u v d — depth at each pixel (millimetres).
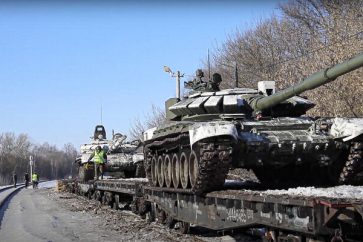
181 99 16031
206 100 13531
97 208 23953
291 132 11945
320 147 11758
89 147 32844
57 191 44938
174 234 14188
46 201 31328
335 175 12664
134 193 18766
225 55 41812
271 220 8570
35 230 16859
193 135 11133
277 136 11688
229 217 10328
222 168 11250
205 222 11781
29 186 70438
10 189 57281
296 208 7820
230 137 11023
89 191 29906
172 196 14336
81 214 21719
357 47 24859
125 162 29359
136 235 14617
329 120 12102
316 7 36156
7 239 15250
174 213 14242
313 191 9094
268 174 14328
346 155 12141
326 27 31000
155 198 16172
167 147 14250
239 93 13805
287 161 12164
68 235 15328
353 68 9805
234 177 20312
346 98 24078
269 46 38969
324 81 10539
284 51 38219
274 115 13438
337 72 10109
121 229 16094
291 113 13641
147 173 16812
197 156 11602
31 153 142625
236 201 9930
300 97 13906
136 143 30953
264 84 13805
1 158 125562
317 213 7293
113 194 24172
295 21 38250
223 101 13172
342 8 31469
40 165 150625
